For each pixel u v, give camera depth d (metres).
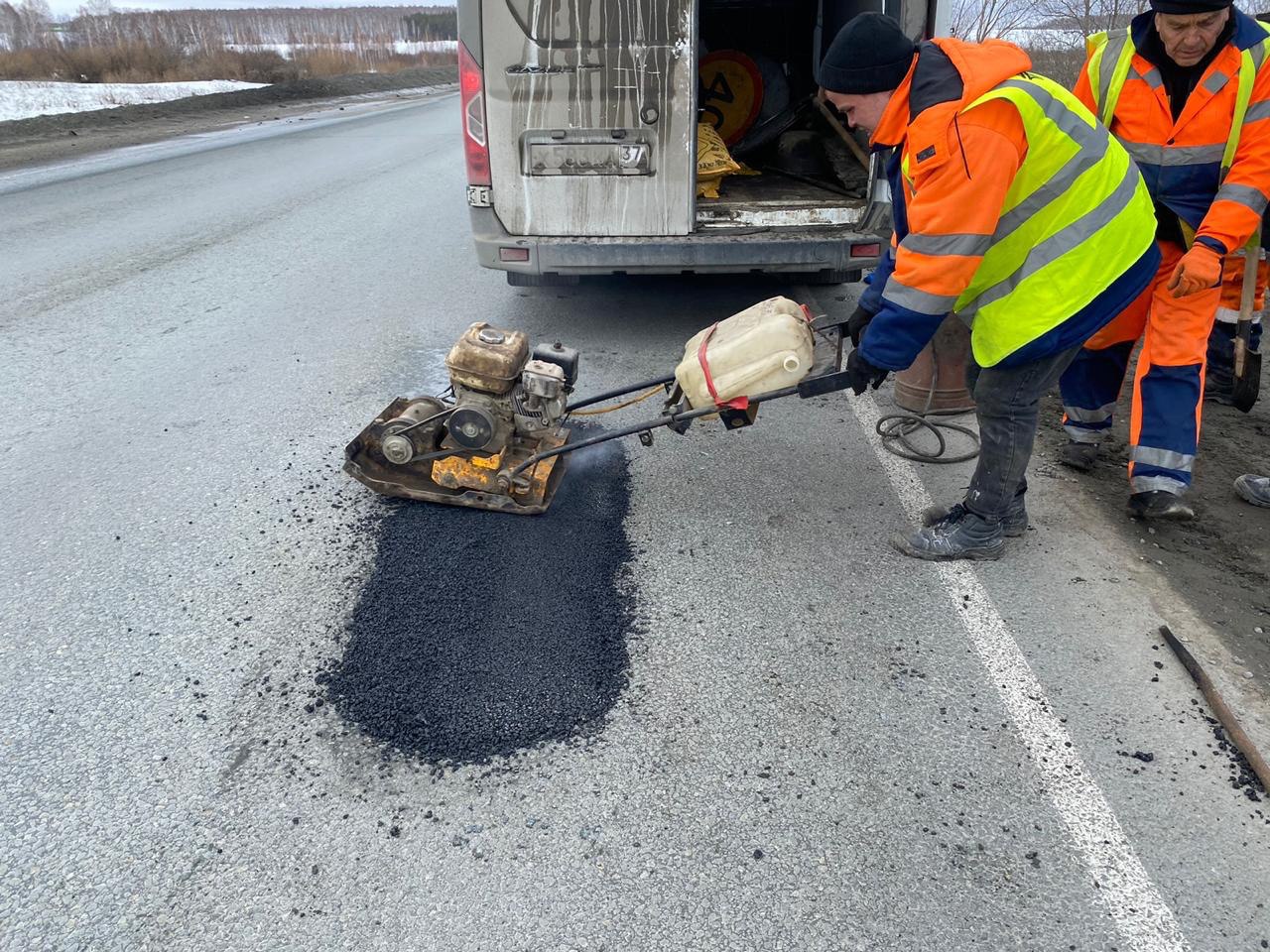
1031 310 2.58
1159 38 2.97
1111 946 1.82
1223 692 2.49
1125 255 2.58
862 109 2.55
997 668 2.60
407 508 3.48
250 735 2.39
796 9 6.41
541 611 2.88
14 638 2.77
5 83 23.58
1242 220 2.87
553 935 1.86
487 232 4.54
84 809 2.16
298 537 3.29
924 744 2.33
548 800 2.19
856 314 3.11
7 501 3.54
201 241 7.66
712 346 3.04
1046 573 3.04
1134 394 3.28
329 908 1.92
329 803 2.18
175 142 14.87
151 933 1.87
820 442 3.97
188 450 3.94
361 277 6.53
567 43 4.16
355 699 2.51
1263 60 2.83
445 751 2.34
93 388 4.62
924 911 1.90
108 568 3.12
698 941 1.84
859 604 2.90
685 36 4.14
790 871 2.00
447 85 33.94
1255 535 3.25
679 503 3.51
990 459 2.93
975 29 11.02
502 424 3.28
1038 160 2.42
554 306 5.82
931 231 2.41
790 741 2.35
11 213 8.93
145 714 2.46
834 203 4.62
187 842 2.08
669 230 4.51
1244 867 1.98
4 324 5.59
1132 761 2.27
